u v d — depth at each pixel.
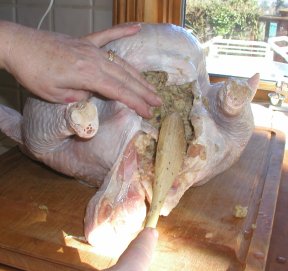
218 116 0.82
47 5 1.28
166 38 0.81
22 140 0.92
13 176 0.92
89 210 0.73
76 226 0.76
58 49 0.69
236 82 0.77
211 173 0.83
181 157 0.74
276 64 1.32
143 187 0.75
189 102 0.80
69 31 1.28
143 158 0.75
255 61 1.33
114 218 0.72
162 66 0.78
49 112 0.76
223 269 0.67
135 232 0.75
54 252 0.69
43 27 1.30
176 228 0.76
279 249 0.79
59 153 0.82
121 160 0.73
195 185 0.86
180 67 0.79
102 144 0.73
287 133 1.15
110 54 0.74
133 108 0.72
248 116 0.83
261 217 0.78
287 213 0.89
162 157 0.72
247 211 0.81
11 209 0.80
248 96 0.76
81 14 1.25
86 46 0.72
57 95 0.71
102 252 0.70
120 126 0.73
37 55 0.68
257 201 0.84
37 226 0.76
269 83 1.32
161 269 0.66
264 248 0.70
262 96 1.34
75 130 0.66
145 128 0.74
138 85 0.72
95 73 0.69
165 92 0.80
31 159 0.99
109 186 0.73
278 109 1.28
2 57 0.70
